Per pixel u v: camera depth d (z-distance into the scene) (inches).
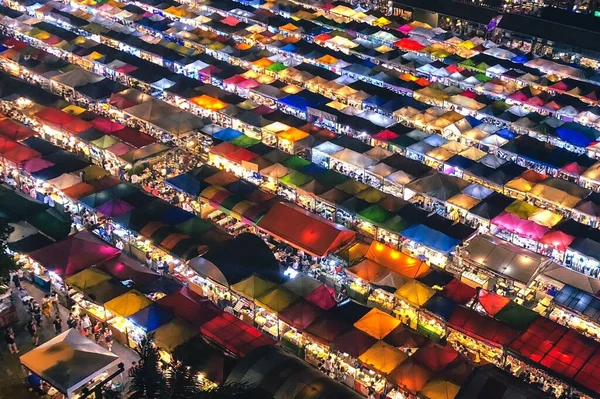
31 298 1578.5
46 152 2081.7
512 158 2215.8
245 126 2370.8
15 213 1765.5
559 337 1403.8
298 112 2512.3
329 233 1726.1
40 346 1352.1
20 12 3272.6
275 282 1574.8
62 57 2977.4
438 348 1365.7
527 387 1282.0
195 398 1090.7
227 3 3560.5
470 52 3070.9
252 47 3006.9
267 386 1247.5
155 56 2913.4
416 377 1294.3
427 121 2380.7
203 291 1622.8
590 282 1589.6
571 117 2460.6
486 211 1859.0
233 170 2135.8
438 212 1959.9
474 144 2292.1
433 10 3565.5
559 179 1993.1
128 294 1483.8
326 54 2947.8
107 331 1491.1
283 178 1996.8
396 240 1808.6
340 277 1688.0
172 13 3437.5
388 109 2474.2
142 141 2175.2
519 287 1633.9
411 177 2027.6
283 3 3614.7
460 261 1713.8
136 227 1749.5
